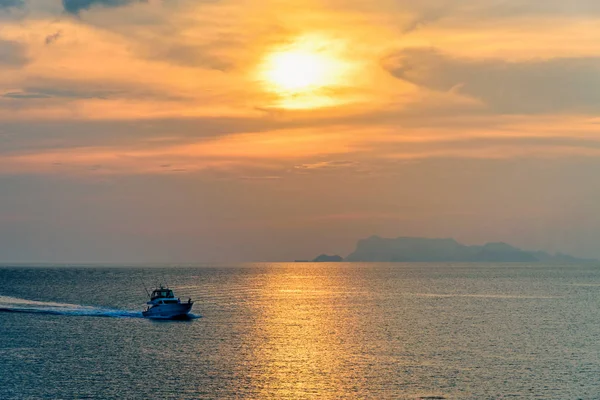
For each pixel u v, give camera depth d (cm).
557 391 7425
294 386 7600
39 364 8706
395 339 11119
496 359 9225
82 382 7719
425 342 10800
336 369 8488
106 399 7031
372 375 8144
